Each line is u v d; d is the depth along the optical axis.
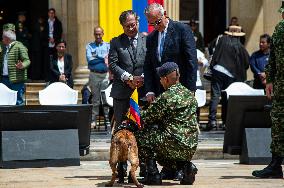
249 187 10.63
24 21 22.25
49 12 21.17
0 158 12.99
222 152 14.31
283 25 11.25
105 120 17.59
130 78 11.41
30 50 21.73
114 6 17.31
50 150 13.10
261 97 13.38
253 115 13.48
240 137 13.61
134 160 10.37
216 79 18.36
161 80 10.69
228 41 18.42
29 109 13.03
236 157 14.59
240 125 13.54
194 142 10.58
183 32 11.12
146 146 10.65
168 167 10.80
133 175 10.37
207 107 20.05
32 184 11.10
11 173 12.34
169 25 11.18
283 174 12.03
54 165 13.10
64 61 18.47
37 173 12.34
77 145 13.25
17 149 12.96
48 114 13.08
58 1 21.30
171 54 11.13
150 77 11.26
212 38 21.86
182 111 10.54
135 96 12.41
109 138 16.30
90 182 11.24
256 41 21.17
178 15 19.94
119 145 10.44
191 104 10.59
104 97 17.08
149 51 11.26
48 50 21.38
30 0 23.66
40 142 13.09
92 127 18.30
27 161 12.97
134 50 11.67
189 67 11.10
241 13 21.16
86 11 20.03
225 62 18.39
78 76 20.23
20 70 16.84
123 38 11.73
